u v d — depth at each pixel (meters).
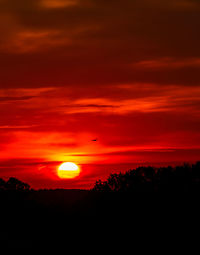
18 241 91.06
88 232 98.06
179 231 94.12
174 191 121.06
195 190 119.88
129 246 86.12
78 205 121.62
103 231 98.25
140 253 81.50
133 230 97.38
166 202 114.31
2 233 97.94
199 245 85.44
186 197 116.44
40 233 98.06
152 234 93.69
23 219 111.00
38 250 84.00
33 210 118.94
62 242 89.88
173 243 87.06
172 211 107.94
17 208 121.50
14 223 107.62
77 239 92.44
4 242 90.06
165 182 124.75
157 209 110.25
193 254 80.50
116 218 107.69
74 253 82.19
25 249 84.75
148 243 87.75
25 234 97.31
